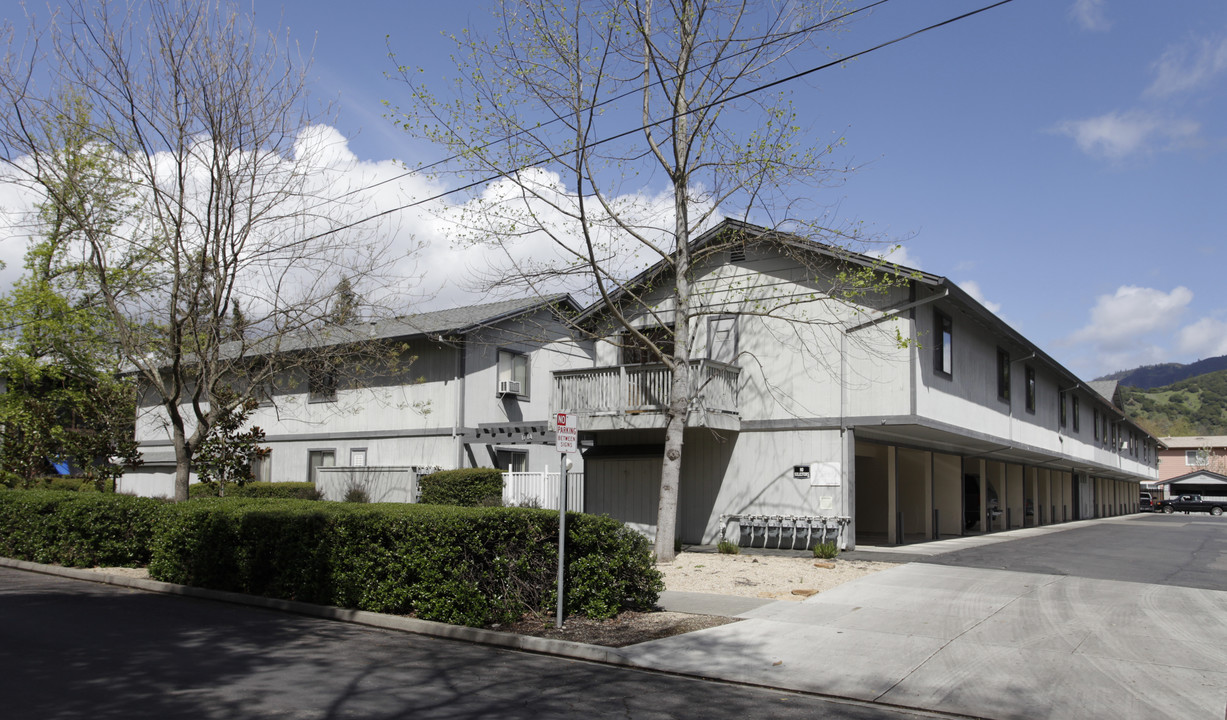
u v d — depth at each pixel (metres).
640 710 6.76
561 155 14.33
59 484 27.38
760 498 18.25
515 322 25.53
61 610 10.93
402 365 24.78
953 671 7.99
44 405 22.11
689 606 11.30
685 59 15.22
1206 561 16.45
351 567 10.90
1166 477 72.12
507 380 25.47
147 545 14.55
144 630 9.64
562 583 10.02
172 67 13.94
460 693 7.11
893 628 9.84
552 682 7.65
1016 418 23.75
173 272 15.51
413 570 10.38
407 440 24.55
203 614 10.89
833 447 17.44
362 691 7.06
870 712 6.90
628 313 20.48
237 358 15.79
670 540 15.76
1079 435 32.53
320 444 26.55
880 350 17.03
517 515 10.53
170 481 29.17
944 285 16.11
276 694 6.87
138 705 6.43
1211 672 7.89
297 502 13.12
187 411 28.81
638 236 15.46
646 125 14.64
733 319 19.17
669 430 16.08
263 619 10.61
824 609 11.02
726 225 18.44
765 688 7.65
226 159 14.31
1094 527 29.86
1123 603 11.29
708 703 7.05
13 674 7.32
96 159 18.36
